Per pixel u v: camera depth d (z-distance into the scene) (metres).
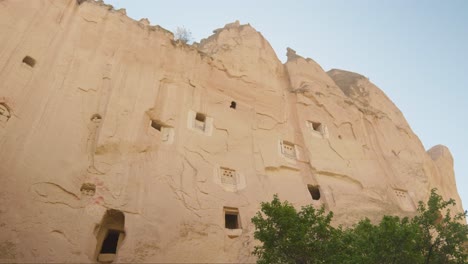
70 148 11.29
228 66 17.91
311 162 16.44
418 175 18.81
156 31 16.44
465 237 10.34
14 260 8.62
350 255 9.00
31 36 12.48
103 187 11.07
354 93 22.98
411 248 8.84
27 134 10.65
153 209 11.23
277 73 20.45
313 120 18.52
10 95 10.82
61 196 10.28
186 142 13.81
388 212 15.84
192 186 12.62
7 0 12.31
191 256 10.83
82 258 9.52
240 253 11.65
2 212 9.04
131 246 10.09
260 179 14.45
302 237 8.91
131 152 12.26
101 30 14.84
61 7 14.16
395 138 20.44
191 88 15.77
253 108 17.12
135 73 14.45
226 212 12.98
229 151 14.72
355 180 16.78
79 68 13.26
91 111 12.55
